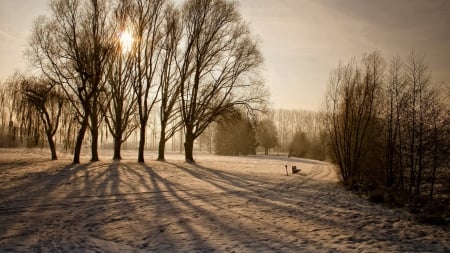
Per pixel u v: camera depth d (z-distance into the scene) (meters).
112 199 16.33
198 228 11.74
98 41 30.62
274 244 10.07
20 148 60.16
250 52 37.31
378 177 29.66
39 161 32.28
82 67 30.28
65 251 8.96
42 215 12.71
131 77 35.66
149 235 10.74
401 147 29.41
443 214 15.29
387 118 29.66
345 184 25.97
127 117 38.38
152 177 24.48
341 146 28.50
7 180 19.72
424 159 28.86
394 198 18.88
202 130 40.12
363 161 30.16
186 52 37.47
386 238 11.14
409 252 9.65
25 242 9.58
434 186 29.05
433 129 28.53
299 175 34.38
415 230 12.30
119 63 35.12
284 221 13.20
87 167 27.67
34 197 15.70
